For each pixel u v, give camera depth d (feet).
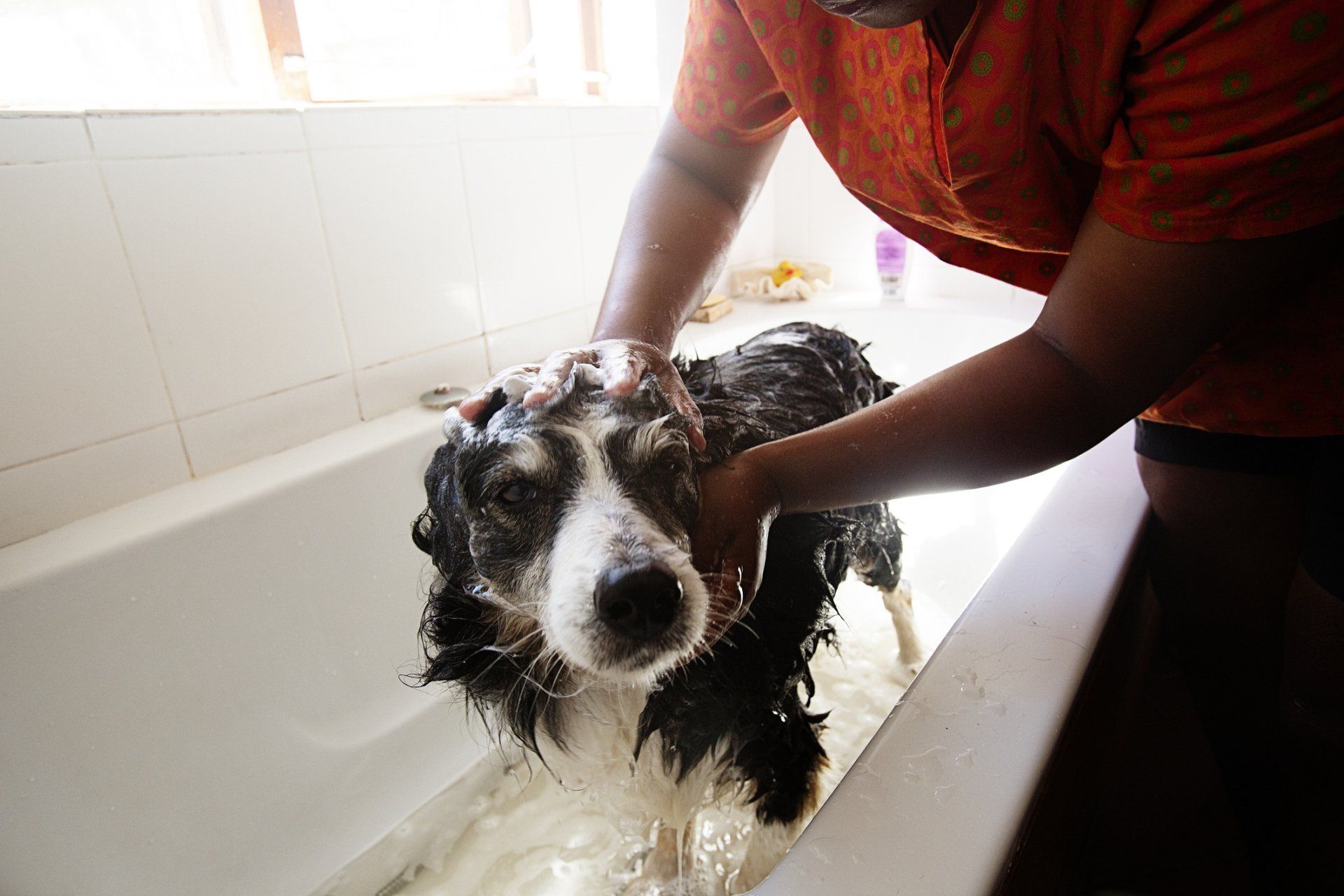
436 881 5.04
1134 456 4.75
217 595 5.17
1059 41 2.60
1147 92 2.42
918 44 2.83
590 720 3.95
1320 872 3.61
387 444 6.15
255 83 6.21
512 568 3.27
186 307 5.43
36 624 4.44
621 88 9.18
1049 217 3.16
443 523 3.59
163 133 5.15
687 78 3.98
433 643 3.87
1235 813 4.33
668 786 4.07
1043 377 2.69
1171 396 3.72
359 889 5.01
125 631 4.77
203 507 5.20
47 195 4.75
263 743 5.25
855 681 6.27
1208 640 4.17
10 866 4.16
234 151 5.50
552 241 7.88
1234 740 4.25
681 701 3.75
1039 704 2.90
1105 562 3.72
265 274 5.80
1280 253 2.36
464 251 7.11
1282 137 2.15
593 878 4.91
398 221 6.56
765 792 4.14
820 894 2.27
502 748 5.27
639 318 3.64
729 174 4.13
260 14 6.01
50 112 4.69
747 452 3.13
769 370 4.92
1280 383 3.32
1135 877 4.48
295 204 5.88
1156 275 2.44
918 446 2.77
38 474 4.91
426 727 5.96
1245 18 2.08
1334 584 3.10
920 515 8.04
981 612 3.42
